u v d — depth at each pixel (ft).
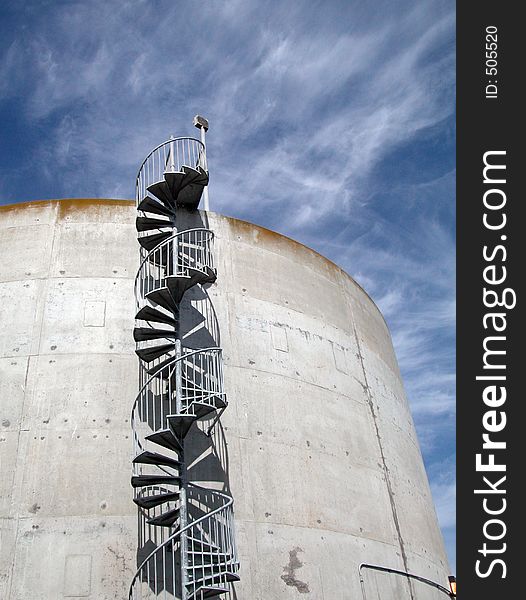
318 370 55.06
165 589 39.22
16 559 38.81
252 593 41.45
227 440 46.44
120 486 42.09
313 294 60.03
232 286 54.19
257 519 44.24
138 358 47.26
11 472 41.57
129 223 53.88
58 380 45.32
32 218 53.11
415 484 60.44
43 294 49.03
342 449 52.34
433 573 55.42
